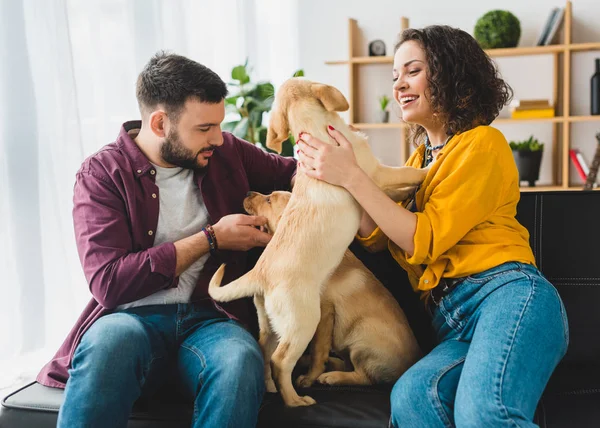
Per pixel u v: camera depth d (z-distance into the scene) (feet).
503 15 12.87
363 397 4.95
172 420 4.70
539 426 4.41
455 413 4.18
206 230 5.09
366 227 5.63
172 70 5.10
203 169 5.54
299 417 4.66
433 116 5.49
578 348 5.49
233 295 5.01
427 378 4.42
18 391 5.16
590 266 5.53
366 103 14.94
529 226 5.65
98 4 9.31
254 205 5.58
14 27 7.89
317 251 4.94
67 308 8.64
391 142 14.84
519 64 13.73
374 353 5.20
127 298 4.86
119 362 4.45
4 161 7.98
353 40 14.62
